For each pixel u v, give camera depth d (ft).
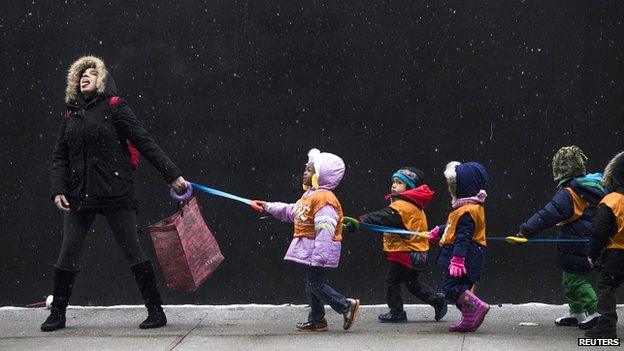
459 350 32.45
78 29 43.50
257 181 43.06
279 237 43.24
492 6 42.50
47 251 43.57
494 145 42.45
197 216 37.88
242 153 43.14
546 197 42.22
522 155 42.37
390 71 42.78
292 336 35.70
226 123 43.24
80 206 37.01
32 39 43.50
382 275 43.01
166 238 37.09
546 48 42.27
